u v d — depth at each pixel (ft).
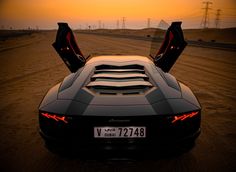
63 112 5.59
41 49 57.21
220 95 15.20
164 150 5.60
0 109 12.87
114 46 65.87
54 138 5.78
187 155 7.75
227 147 8.27
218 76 22.04
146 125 5.49
